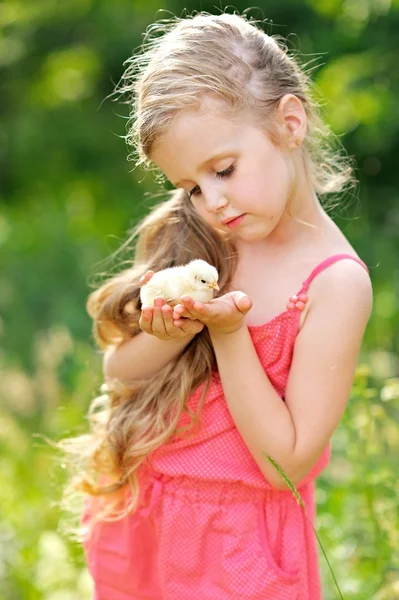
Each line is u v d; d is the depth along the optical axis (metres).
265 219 3.80
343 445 6.48
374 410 5.36
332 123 11.55
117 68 15.98
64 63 16.56
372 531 5.31
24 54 16.36
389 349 10.41
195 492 4.08
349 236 12.08
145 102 3.78
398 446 5.76
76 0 15.77
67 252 14.45
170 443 4.14
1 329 13.12
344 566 5.51
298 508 4.10
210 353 4.12
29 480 8.24
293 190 4.03
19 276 13.98
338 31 12.23
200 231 4.29
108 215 16.25
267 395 3.86
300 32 12.97
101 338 4.50
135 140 4.00
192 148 3.72
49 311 13.62
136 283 4.36
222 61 3.81
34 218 16.14
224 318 3.70
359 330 3.90
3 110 17.06
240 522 4.02
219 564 4.03
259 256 4.16
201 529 4.05
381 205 12.40
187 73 3.74
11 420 10.20
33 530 7.03
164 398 4.14
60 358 11.41
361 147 12.23
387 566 4.99
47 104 16.91
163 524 4.11
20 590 6.23
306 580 4.07
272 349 4.00
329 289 3.92
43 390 11.08
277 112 3.87
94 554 4.44
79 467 4.64
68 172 16.91
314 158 4.29
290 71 4.07
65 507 5.25
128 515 4.29
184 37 3.91
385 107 11.63
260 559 3.98
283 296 4.02
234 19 4.12
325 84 11.62
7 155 17.00
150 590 4.30
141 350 4.23
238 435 4.08
